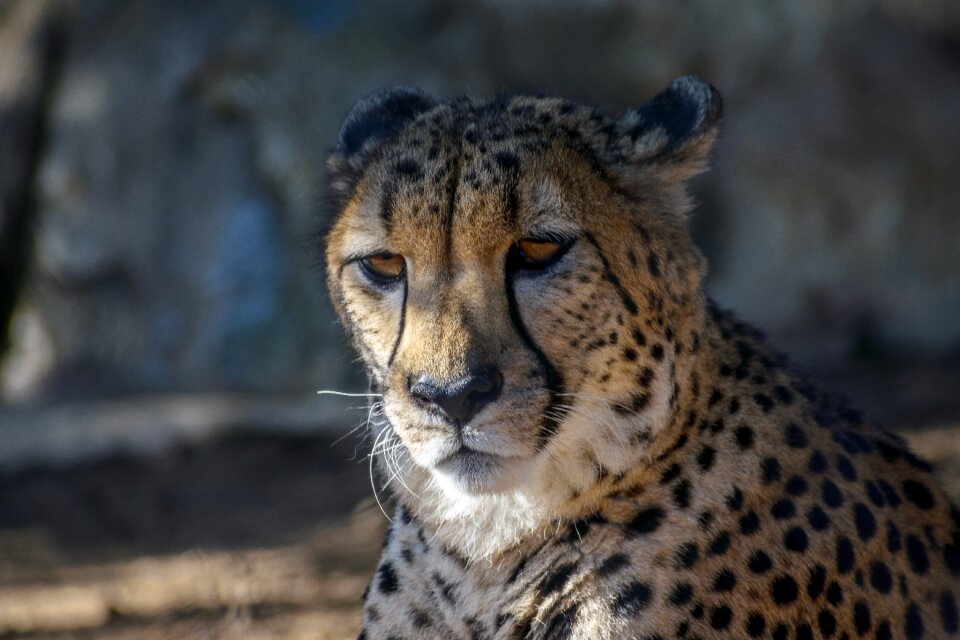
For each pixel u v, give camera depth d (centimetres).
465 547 1183
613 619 1121
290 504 2650
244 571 2139
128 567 2320
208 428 3141
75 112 3825
